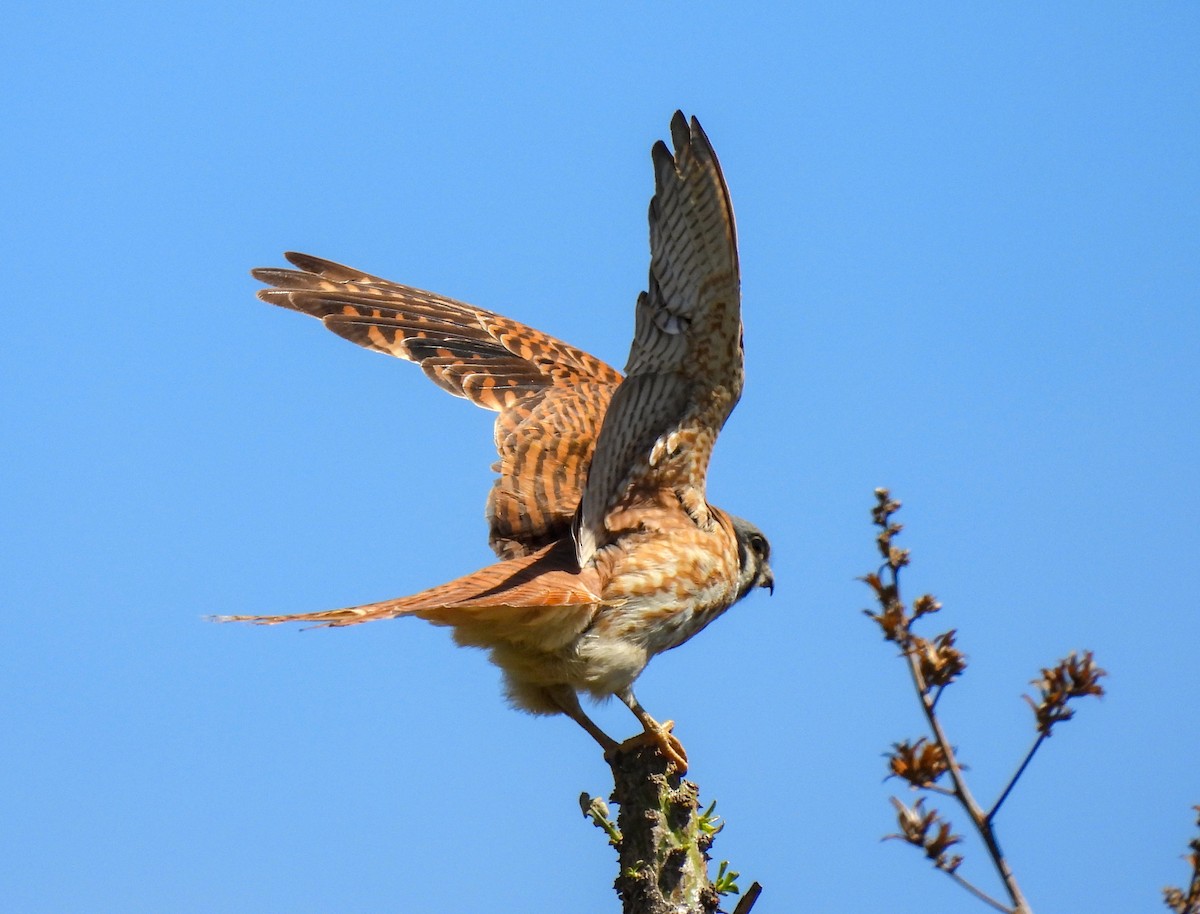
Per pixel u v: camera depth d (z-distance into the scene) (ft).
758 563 45.39
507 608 34.06
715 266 32.91
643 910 29.50
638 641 36.73
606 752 36.91
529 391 44.11
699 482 37.73
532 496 38.88
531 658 36.52
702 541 37.88
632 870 29.84
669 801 30.12
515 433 39.99
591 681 36.35
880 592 25.61
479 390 43.98
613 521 37.35
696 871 29.84
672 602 37.04
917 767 23.88
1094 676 23.53
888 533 25.95
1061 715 23.65
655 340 34.32
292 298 46.73
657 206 31.24
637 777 30.30
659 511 37.70
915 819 23.56
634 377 35.35
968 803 23.44
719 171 30.96
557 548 37.58
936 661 24.75
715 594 38.40
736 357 35.29
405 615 31.94
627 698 36.96
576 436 40.16
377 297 47.34
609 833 31.32
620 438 36.55
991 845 23.11
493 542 38.99
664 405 36.47
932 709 24.45
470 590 33.76
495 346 45.78
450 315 47.06
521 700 37.86
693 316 34.12
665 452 37.14
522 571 35.55
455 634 35.81
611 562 36.88
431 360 44.83
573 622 35.86
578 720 37.55
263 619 30.12
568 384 43.98
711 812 31.14
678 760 36.35
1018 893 22.80
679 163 30.76
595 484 36.68
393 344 45.75
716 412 36.68
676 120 30.22
